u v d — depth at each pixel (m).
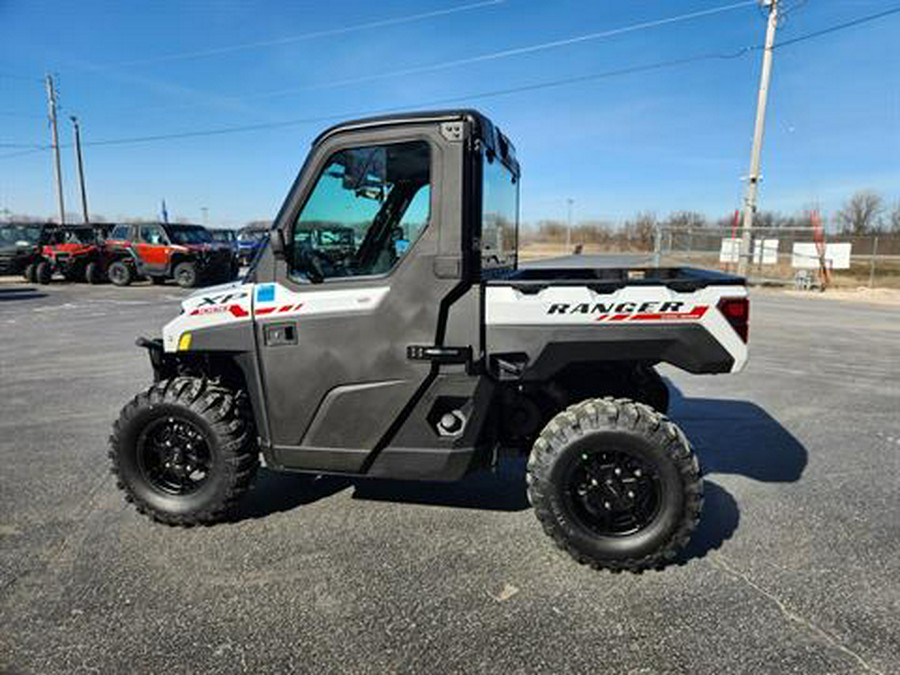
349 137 2.88
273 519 3.40
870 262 20.92
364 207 2.95
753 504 3.58
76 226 21.55
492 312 2.87
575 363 2.92
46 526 3.32
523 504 3.58
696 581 2.77
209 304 3.17
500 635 2.39
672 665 2.22
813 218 23.45
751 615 2.51
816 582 2.76
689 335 2.83
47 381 6.85
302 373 3.04
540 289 2.84
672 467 2.74
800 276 18.62
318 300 2.97
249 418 3.30
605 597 2.65
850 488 3.81
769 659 2.25
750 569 2.87
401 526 3.31
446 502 3.61
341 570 2.87
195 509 3.25
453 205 2.78
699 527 3.29
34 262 20.97
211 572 2.85
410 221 2.90
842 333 10.09
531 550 3.05
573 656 2.27
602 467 2.88
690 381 6.75
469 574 2.83
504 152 3.62
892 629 2.43
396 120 2.81
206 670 2.21
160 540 3.16
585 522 2.90
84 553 3.03
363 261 3.01
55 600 2.63
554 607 2.58
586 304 2.84
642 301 2.83
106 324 11.33
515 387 3.14
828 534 3.21
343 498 3.68
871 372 7.19
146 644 2.35
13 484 3.90
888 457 4.36
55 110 37.94
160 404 3.23
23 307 14.18
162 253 19.33
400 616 2.52
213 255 19.58
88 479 3.98
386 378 2.95
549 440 2.85
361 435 3.03
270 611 2.55
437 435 2.99
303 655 2.29
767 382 6.68
